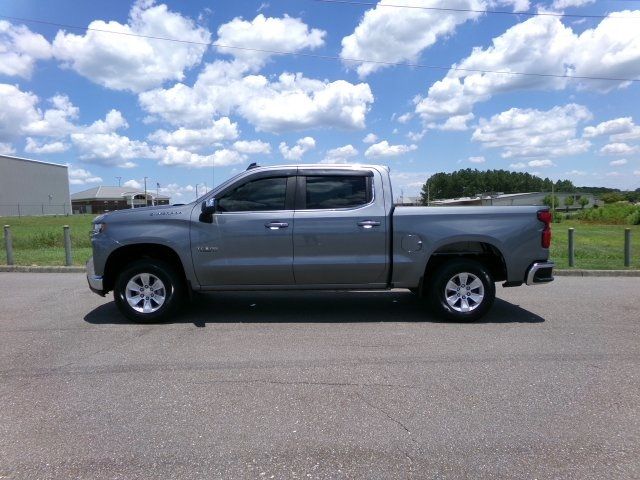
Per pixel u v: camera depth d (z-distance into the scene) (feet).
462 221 22.02
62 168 325.01
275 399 13.80
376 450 11.06
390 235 21.97
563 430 11.94
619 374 15.66
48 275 38.68
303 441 11.46
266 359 17.22
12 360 17.11
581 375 15.58
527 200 329.11
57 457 10.77
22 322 22.57
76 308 25.61
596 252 53.31
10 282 34.81
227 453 10.94
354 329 21.27
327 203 22.17
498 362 16.85
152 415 12.79
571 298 28.53
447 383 14.94
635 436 11.64
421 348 18.49
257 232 21.75
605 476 10.01
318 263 21.85
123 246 21.94
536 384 14.84
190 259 21.86
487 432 11.87
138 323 22.21
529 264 22.34
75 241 60.80
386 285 22.43
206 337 20.02
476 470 10.25
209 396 13.99
